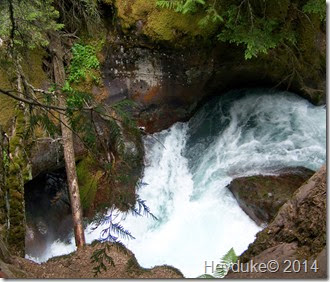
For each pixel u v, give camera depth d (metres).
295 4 8.80
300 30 9.38
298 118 9.61
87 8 8.98
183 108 9.73
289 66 9.52
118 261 6.58
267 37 8.07
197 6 8.50
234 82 9.84
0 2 5.42
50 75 8.81
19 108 7.31
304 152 8.79
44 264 6.50
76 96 3.07
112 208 3.34
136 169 8.79
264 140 9.23
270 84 10.04
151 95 9.39
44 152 7.83
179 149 9.55
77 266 6.52
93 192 8.06
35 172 7.91
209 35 8.55
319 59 9.77
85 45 9.25
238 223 7.95
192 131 9.76
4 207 6.61
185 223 8.25
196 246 7.86
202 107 9.99
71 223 8.48
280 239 4.91
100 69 9.26
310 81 9.84
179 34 8.66
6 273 4.57
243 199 7.97
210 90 9.77
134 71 9.26
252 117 9.77
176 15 8.62
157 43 8.80
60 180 8.71
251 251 5.19
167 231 8.16
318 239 4.40
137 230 8.02
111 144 4.64
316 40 9.65
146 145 9.32
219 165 8.94
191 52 8.88
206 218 8.20
